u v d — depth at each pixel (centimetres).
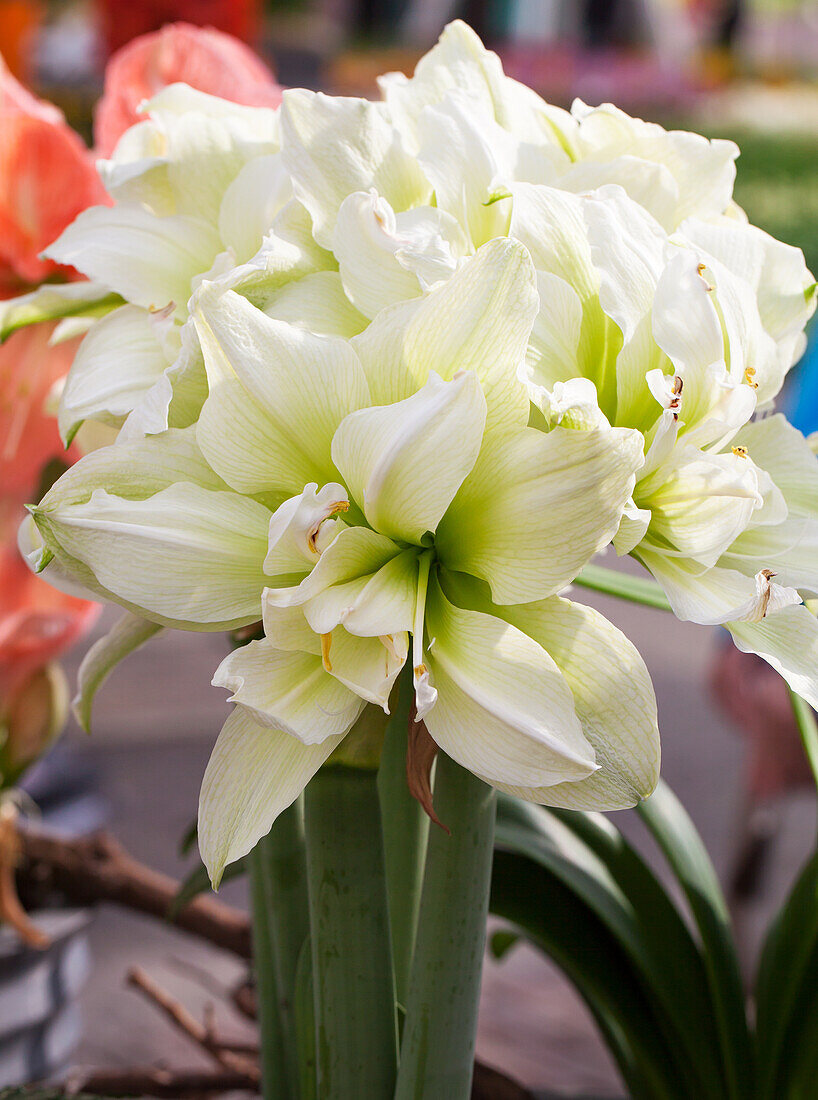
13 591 94
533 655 62
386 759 74
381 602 63
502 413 63
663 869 262
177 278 72
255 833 63
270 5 1181
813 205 845
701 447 67
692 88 1184
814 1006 83
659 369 66
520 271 62
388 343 64
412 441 61
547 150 72
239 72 84
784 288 72
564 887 89
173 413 67
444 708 63
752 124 1216
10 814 98
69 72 768
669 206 71
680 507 66
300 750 64
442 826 64
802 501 71
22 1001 101
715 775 328
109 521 63
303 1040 73
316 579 62
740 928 206
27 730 97
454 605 65
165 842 274
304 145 68
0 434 89
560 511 61
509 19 1041
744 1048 85
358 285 66
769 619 67
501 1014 210
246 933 105
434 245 64
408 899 75
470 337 62
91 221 73
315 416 64
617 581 72
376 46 1183
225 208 71
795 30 1541
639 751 62
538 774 61
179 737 330
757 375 69
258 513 65
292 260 67
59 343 88
